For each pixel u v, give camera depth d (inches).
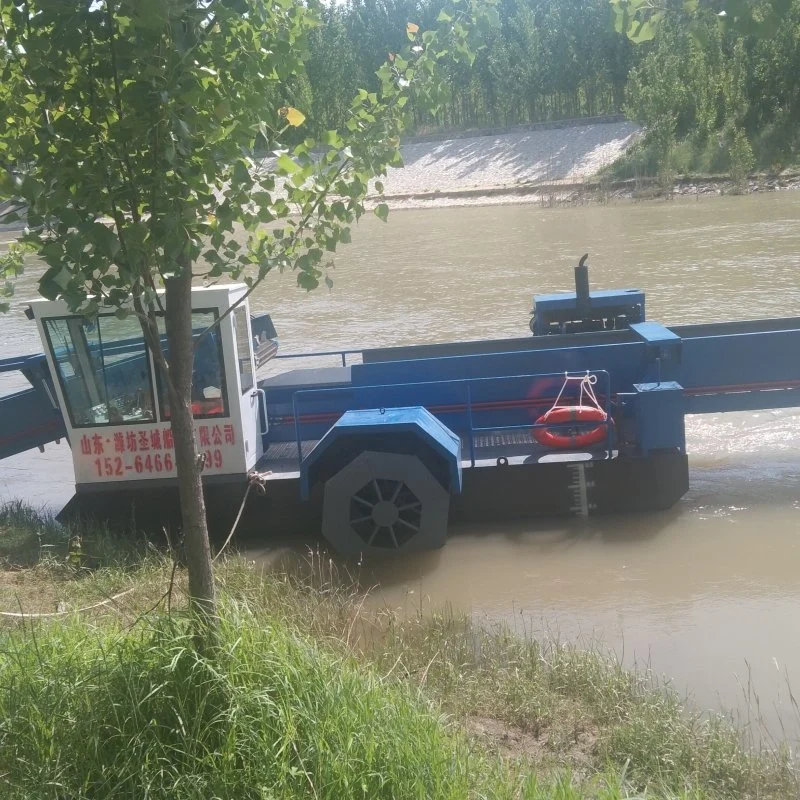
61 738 153.8
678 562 314.0
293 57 154.0
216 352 341.1
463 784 150.5
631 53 3029.0
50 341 343.3
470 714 210.8
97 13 136.9
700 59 2444.6
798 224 1336.1
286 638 171.9
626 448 365.1
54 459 536.7
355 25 3590.1
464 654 245.0
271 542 358.0
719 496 373.1
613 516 356.5
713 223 1466.5
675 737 192.7
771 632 257.4
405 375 386.0
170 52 135.9
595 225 1635.1
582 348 376.5
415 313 896.3
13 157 148.6
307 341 800.9
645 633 262.8
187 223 143.5
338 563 333.7
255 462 365.1
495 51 3380.9
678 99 2454.5
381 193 164.6
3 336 927.7
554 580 307.3
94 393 348.8
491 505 356.8
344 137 160.4
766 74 2351.1
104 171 140.6
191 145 140.5
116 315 142.9
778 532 333.1
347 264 1380.4
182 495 163.9
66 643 183.9
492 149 3024.1
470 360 381.7
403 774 147.0
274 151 154.0
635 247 1245.1
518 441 380.5
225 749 143.4
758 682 228.4
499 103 3454.7
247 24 147.6
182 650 155.1
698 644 253.1
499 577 313.3
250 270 1137.4
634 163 2426.2
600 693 216.2
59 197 138.1
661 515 356.8
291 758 145.3
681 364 373.1
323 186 160.1
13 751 154.3
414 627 269.3
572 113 3417.8
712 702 219.5
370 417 339.9
